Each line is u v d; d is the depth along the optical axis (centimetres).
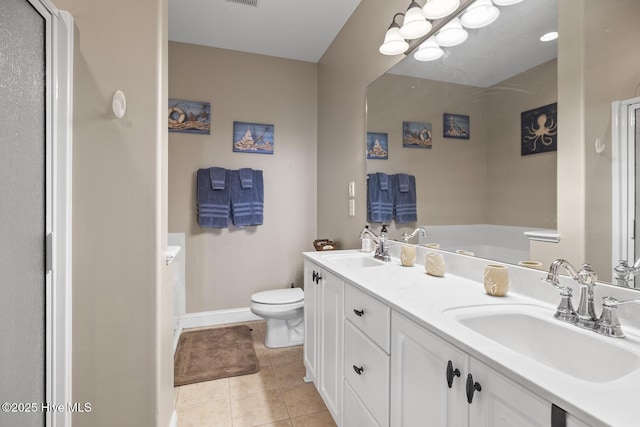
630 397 56
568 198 104
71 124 121
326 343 171
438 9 134
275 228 311
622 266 88
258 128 304
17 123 91
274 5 232
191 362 229
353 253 212
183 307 286
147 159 129
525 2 119
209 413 176
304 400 188
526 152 119
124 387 128
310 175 323
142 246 129
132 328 128
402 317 103
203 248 290
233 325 295
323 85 306
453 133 154
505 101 127
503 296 116
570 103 103
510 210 126
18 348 92
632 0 84
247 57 302
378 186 210
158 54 131
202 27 261
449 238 157
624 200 87
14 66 89
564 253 105
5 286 86
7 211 86
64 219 116
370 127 218
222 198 283
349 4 233
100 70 125
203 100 288
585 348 84
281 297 250
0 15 82
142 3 129
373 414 120
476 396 74
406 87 183
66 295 117
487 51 135
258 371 219
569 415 54
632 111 85
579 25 99
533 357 96
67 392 118
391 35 163
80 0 123
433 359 88
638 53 83
